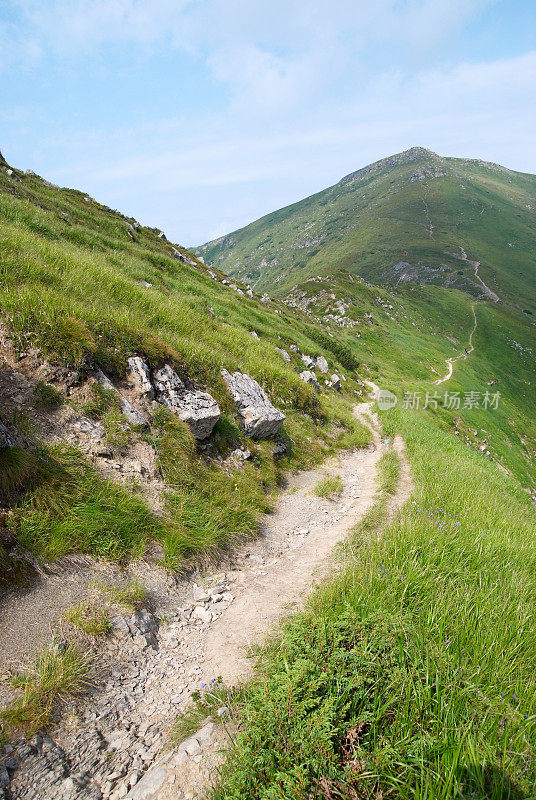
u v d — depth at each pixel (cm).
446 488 952
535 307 16500
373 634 352
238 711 320
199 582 571
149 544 580
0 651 356
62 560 479
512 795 244
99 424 683
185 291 2278
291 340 2973
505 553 623
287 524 825
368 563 522
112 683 372
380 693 305
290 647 348
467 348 11531
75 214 2641
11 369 645
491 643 383
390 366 7231
